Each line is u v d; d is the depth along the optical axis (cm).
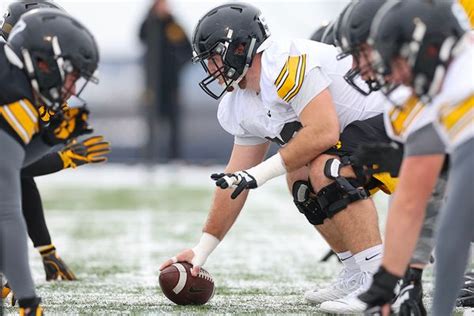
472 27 1416
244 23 1278
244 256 1898
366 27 1045
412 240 945
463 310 1234
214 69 1306
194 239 2164
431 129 933
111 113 4625
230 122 1357
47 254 1512
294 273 1659
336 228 1250
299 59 1238
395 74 945
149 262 1788
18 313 1225
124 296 1370
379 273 955
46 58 1007
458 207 930
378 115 1287
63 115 1058
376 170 1118
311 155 1221
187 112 4475
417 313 1117
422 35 919
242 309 1252
